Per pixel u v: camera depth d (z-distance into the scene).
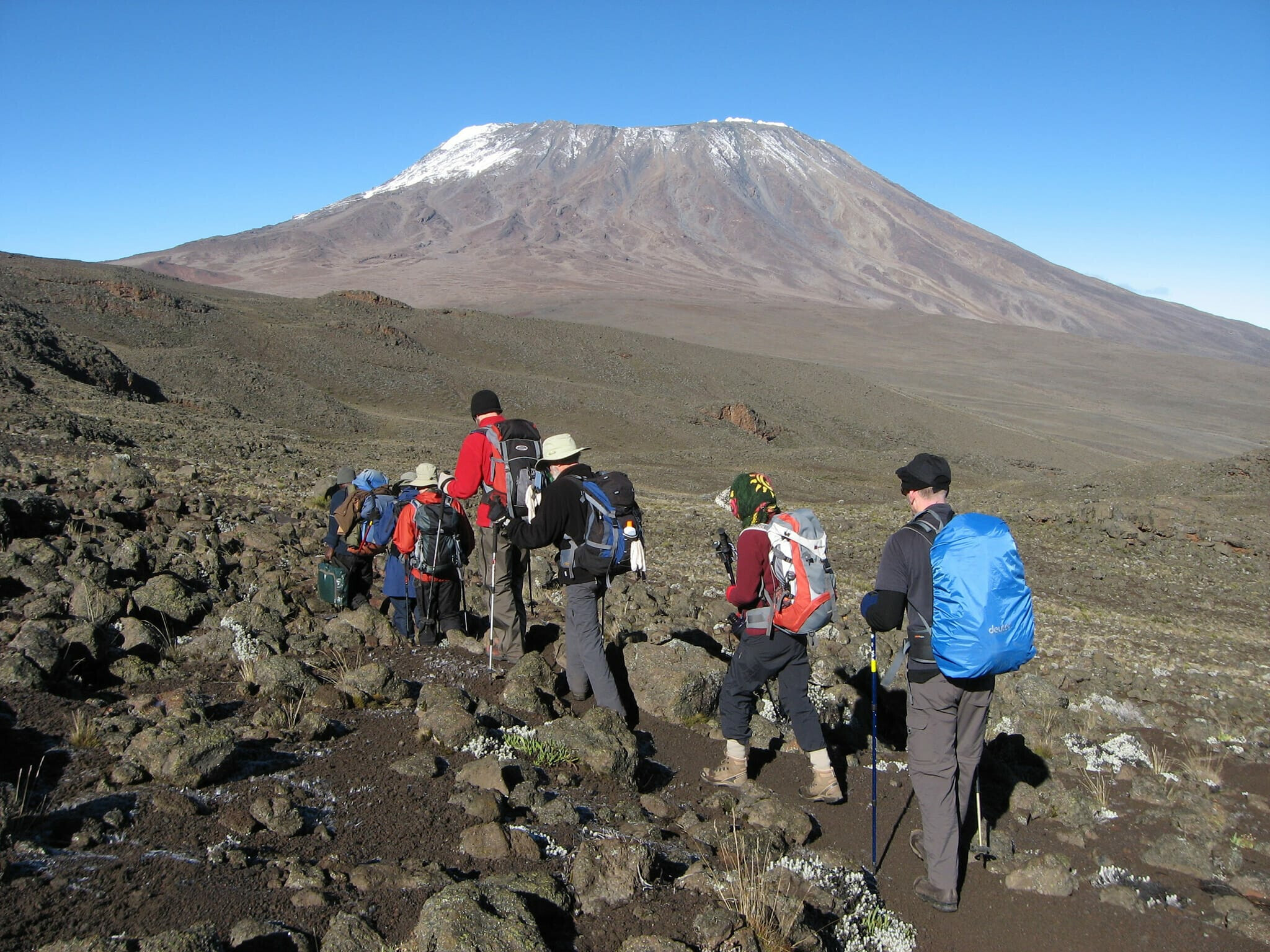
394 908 3.33
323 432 59.25
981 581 4.14
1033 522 23.42
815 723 5.18
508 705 5.88
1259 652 13.02
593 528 5.62
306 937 3.04
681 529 20.78
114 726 4.39
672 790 5.17
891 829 5.04
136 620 5.88
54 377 38.44
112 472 11.59
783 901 3.73
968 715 4.48
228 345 84.44
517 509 5.93
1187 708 8.84
